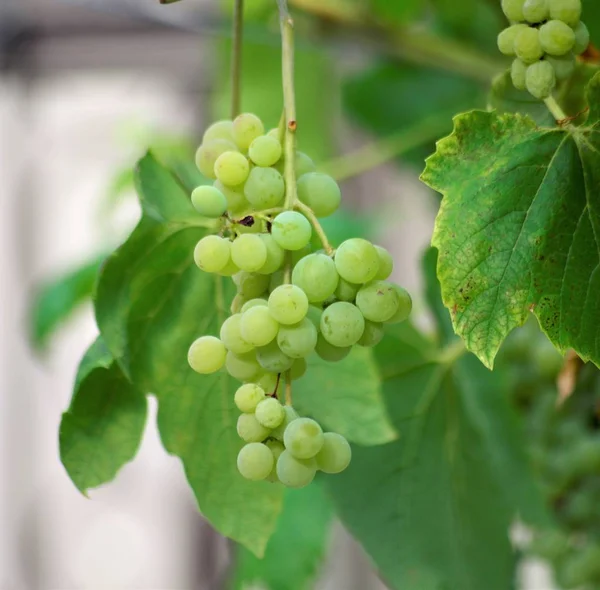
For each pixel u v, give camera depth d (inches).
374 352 32.3
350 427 29.5
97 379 26.7
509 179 24.1
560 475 34.8
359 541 32.6
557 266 24.1
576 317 24.1
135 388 27.1
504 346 34.3
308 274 22.9
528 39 24.2
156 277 26.8
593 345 24.2
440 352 32.9
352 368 29.5
